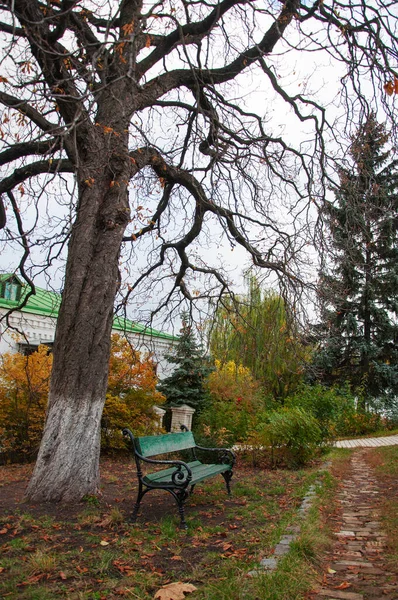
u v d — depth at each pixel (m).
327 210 9.58
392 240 21.94
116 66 7.69
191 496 7.22
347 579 3.78
